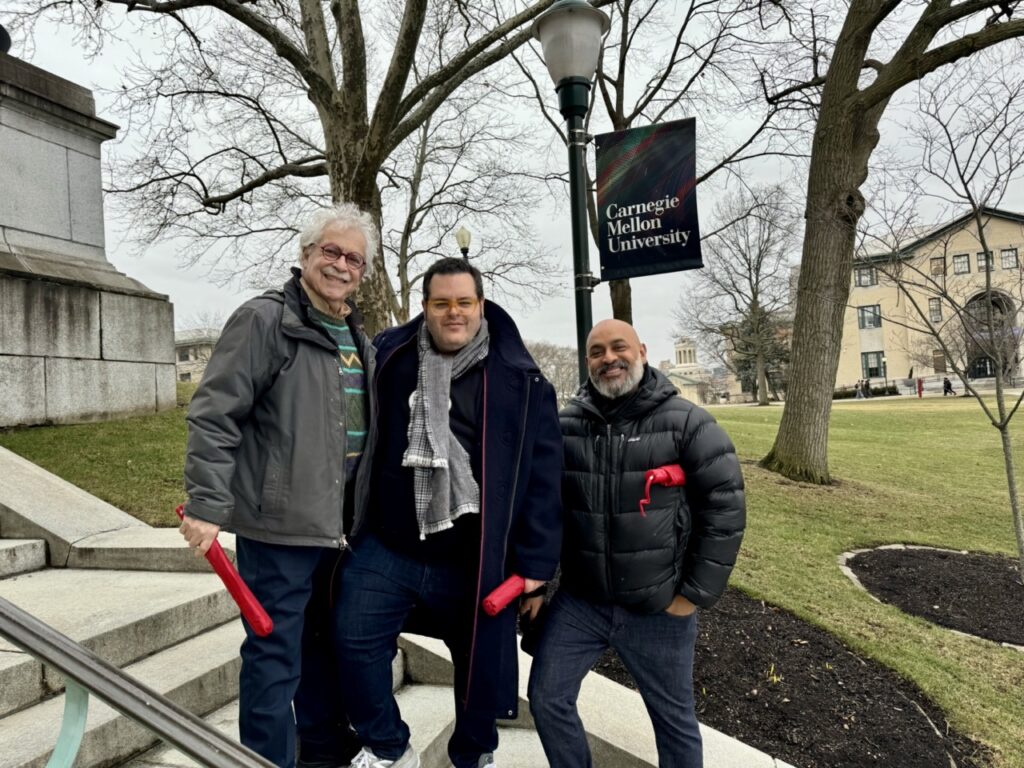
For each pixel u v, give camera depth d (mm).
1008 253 11266
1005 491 9945
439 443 2049
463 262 2148
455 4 10867
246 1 8516
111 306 6727
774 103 11805
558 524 2201
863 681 3738
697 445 2281
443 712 2836
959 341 7664
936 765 3051
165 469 5211
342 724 2279
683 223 4785
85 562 3533
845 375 51625
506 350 2219
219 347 1908
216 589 3119
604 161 4949
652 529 2271
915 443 15211
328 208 2119
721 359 48688
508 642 2156
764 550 6062
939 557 6352
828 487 8938
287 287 2047
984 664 4133
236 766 1214
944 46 8133
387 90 7840
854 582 5520
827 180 9055
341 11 8773
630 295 13250
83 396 6402
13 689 2273
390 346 2248
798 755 3039
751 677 3648
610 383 2334
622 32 13602
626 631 2363
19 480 4059
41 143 6496
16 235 6215
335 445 2006
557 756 2344
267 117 13602
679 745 2363
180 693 2477
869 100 8703
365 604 2076
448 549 2150
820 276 9227
